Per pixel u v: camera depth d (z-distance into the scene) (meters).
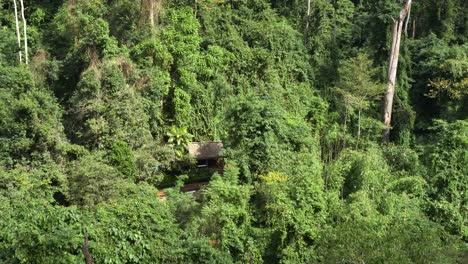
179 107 28.03
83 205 19.41
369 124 30.02
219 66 31.11
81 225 13.84
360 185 21.86
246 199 19.02
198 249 14.56
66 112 25.23
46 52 29.19
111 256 13.54
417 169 24.86
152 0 28.47
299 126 25.19
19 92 23.92
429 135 30.48
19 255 12.33
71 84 27.58
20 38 30.78
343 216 18.45
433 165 22.69
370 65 30.70
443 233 16.58
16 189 18.62
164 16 29.19
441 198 21.91
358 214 18.28
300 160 22.20
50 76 27.23
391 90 30.25
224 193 18.88
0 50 28.28
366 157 22.83
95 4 30.42
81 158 21.39
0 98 22.30
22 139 21.56
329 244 13.77
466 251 15.34
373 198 21.25
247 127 22.06
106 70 24.67
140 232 14.60
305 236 17.83
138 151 23.45
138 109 24.58
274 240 17.95
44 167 21.06
